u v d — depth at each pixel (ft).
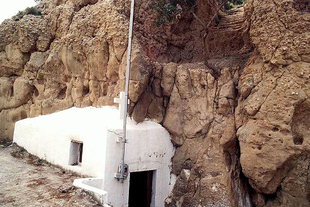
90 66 44.32
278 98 32.78
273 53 33.86
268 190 33.76
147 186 40.55
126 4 44.62
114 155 35.06
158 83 42.63
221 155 37.63
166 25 49.34
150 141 39.37
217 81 40.93
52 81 49.32
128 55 36.45
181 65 43.37
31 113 50.60
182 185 39.19
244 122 36.17
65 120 43.21
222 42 50.47
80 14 47.78
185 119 41.34
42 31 51.21
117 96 40.19
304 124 32.94
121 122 37.19
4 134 53.88
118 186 35.47
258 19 35.47
